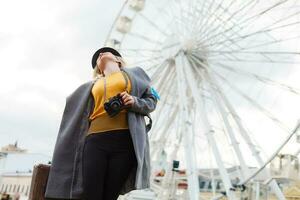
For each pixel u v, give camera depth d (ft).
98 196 8.25
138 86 9.58
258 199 46.55
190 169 48.37
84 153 8.59
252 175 45.19
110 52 10.48
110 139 8.57
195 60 57.93
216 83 56.65
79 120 9.12
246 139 54.03
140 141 8.66
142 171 8.84
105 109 8.52
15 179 193.57
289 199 72.43
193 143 50.24
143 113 9.13
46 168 9.97
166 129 58.70
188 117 51.85
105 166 8.46
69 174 8.68
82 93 9.43
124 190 8.82
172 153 61.16
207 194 86.74
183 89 54.44
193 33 58.95
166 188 62.18
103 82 9.34
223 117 54.95
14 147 207.21
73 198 8.48
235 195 46.52
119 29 65.62
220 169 47.57
